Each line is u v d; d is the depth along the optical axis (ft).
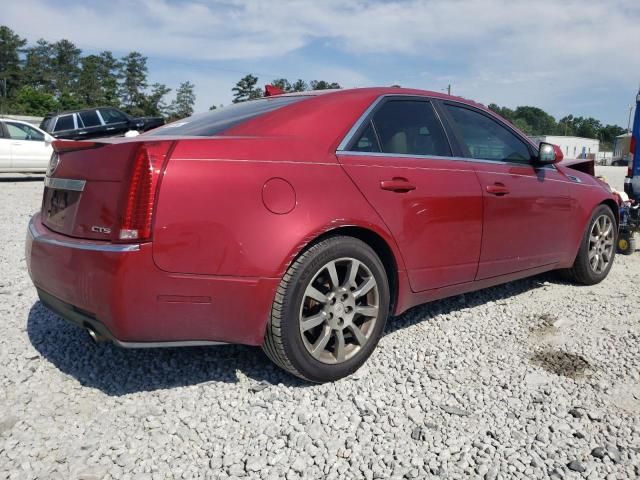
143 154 8.19
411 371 10.43
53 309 9.66
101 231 8.39
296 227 9.00
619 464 7.72
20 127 45.96
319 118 10.30
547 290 15.53
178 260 8.29
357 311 10.03
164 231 8.18
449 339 11.91
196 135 9.69
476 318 13.19
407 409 9.09
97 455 7.89
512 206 12.83
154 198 8.15
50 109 263.49
